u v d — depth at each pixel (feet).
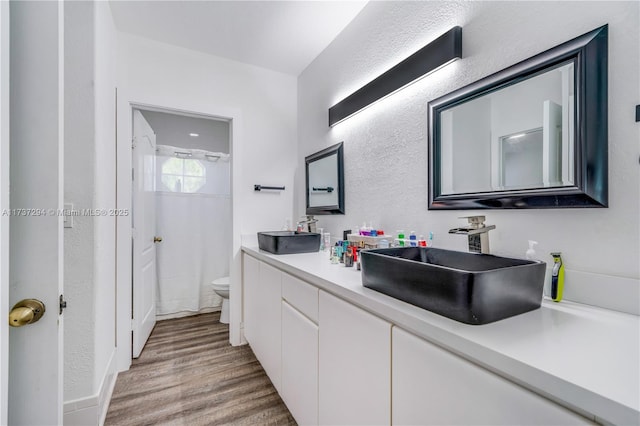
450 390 2.07
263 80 8.50
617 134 2.60
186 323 9.19
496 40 3.57
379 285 3.05
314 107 7.94
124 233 6.54
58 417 2.11
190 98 7.51
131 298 6.96
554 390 1.51
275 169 8.64
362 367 2.98
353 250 4.57
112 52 6.24
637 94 2.49
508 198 3.38
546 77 3.06
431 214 4.46
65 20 4.72
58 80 2.12
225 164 10.59
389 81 5.06
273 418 4.87
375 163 5.60
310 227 7.59
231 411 5.05
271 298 5.61
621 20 2.57
